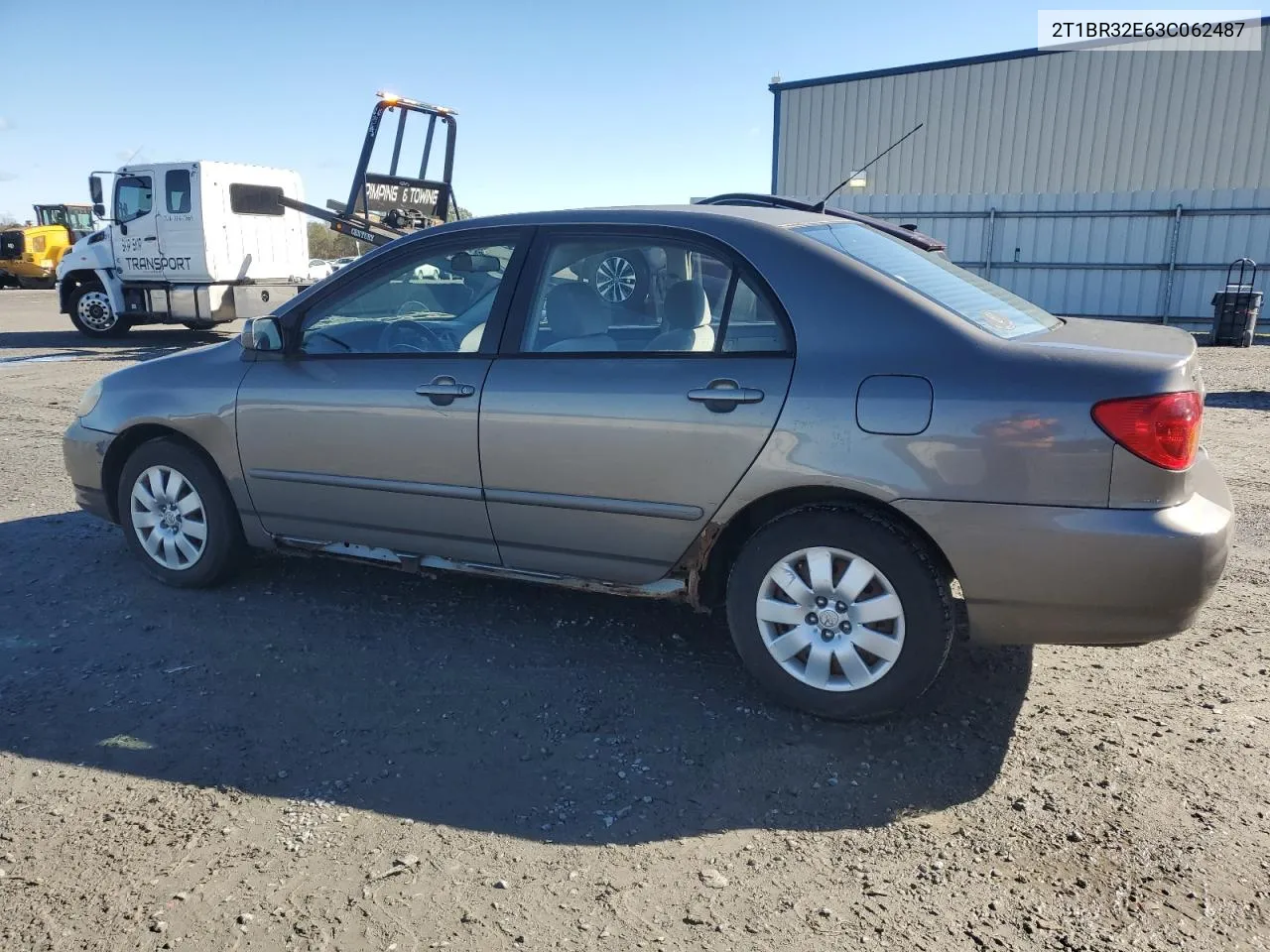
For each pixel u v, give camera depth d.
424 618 4.27
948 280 3.59
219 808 2.87
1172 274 18.22
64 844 2.69
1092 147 20.64
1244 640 3.99
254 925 2.38
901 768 3.07
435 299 4.12
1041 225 19.11
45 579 4.73
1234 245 17.70
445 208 16.06
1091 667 3.76
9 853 2.65
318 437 4.06
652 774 3.05
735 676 3.71
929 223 20.11
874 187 22.92
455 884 2.53
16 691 3.59
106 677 3.71
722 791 2.96
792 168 23.84
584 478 3.55
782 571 3.33
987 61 21.16
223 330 19.41
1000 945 2.30
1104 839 2.70
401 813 2.84
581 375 3.56
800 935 2.34
